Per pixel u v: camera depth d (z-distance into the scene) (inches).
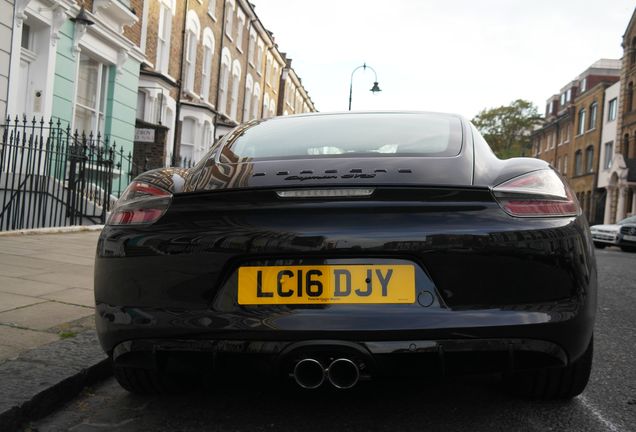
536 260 82.2
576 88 1859.0
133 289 87.4
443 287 80.8
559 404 104.5
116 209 96.7
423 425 94.1
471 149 100.8
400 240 80.7
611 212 1262.3
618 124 1316.4
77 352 117.9
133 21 485.7
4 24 339.0
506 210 84.0
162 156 581.6
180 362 86.0
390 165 91.7
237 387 112.7
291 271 82.4
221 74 905.5
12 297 166.1
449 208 83.0
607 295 243.1
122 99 493.4
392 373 81.0
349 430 92.1
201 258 84.3
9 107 347.9
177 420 96.6
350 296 81.0
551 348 82.0
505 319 79.9
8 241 282.4
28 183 357.1
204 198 87.7
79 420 96.2
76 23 408.5
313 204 83.5
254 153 105.5
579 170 1605.6
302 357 81.3
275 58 1306.6
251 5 1010.7
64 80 404.2
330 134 110.9
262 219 83.7
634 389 114.1
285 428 92.9
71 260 242.8
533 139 2130.9
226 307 83.0
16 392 94.8
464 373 81.6
